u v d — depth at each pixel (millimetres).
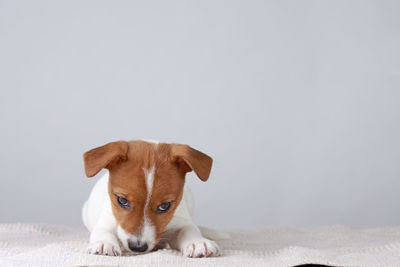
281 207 1513
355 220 1503
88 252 779
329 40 1480
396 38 1465
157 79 1484
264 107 1498
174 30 1479
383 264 734
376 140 1490
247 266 727
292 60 1486
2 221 1455
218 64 1487
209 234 969
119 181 785
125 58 1477
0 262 721
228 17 1480
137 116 1483
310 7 1476
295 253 777
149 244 777
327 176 1504
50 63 1460
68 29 1460
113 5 1468
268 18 1481
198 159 793
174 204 804
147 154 799
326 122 1494
